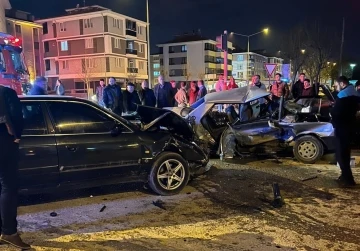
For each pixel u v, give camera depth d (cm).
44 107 512
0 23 1733
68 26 5128
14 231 382
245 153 824
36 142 488
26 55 4534
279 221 469
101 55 5003
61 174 504
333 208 514
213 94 851
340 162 623
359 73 5353
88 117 539
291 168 750
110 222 468
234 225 456
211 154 860
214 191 600
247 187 620
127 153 550
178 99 1381
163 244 402
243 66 9275
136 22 5581
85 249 389
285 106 868
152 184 570
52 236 423
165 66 7994
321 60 4712
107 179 541
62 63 5250
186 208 521
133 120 704
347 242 406
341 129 615
